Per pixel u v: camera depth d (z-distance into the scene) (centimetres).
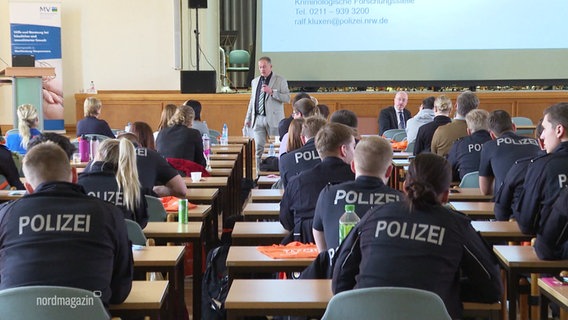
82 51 1296
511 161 460
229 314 251
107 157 372
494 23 1203
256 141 923
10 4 1212
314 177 363
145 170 446
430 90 1230
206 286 347
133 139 479
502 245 352
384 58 1212
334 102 1134
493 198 478
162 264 303
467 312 255
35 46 1222
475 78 1212
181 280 354
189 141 621
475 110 557
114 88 1302
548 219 293
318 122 459
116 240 254
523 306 350
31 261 243
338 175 363
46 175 257
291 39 1209
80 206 251
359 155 303
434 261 238
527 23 1201
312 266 288
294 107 680
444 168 247
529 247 323
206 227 490
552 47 1202
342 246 254
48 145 263
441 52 1211
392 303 214
